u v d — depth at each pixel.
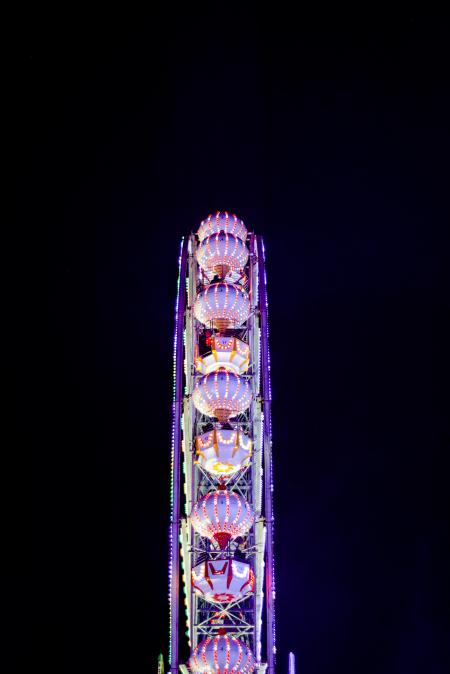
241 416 28.22
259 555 25.00
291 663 23.41
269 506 24.06
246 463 24.86
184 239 29.27
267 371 25.94
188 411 26.33
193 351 27.50
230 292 26.36
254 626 23.91
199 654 22.22
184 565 24.98
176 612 22.97
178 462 24.80
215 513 23.05
